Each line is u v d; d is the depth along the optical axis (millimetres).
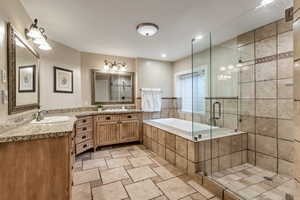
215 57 2977
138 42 3012
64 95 3061
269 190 1744
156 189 1831
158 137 2936
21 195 1178
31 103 1979
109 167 2412
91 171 2279
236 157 2404
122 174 2191
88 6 1835
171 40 2918
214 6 1851
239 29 2426
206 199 1658
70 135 1345
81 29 2438
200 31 2520
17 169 1171
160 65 4352
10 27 1424
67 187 1285
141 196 1704
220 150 2256
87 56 3613
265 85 2281
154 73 4266
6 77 1387
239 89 2615
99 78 3748
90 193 1757
